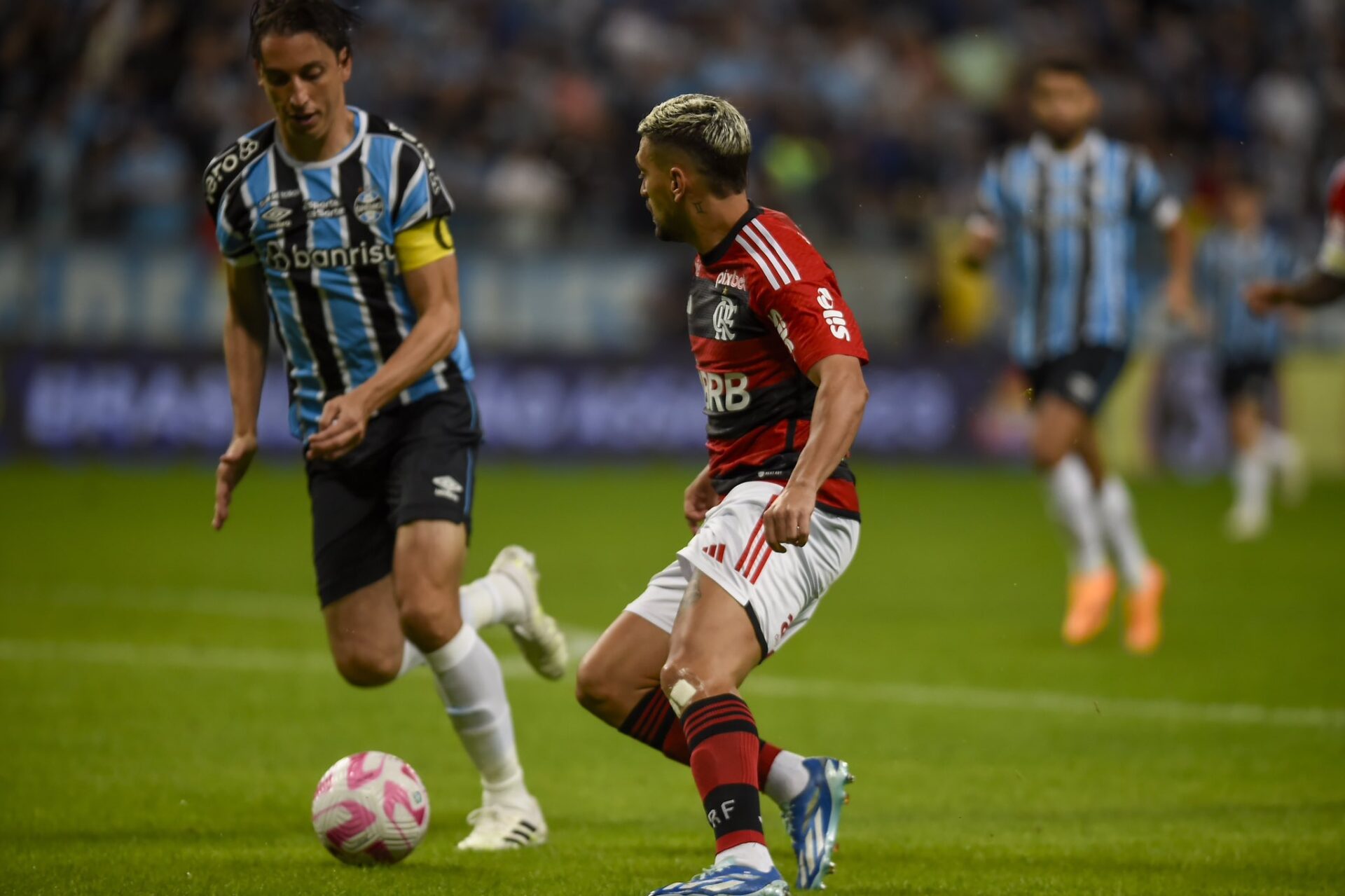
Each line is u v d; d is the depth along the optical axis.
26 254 58.12
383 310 16.77
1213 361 65.88
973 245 30.72
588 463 62.66
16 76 63.16
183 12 65.06
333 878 14.50
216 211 16.84
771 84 74.12
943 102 76.19
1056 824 17.39
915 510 52.66
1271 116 79.62
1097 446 29.70
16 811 17.14
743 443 14.20
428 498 16.30
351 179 16.44
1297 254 66.31
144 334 59.00
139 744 20.75
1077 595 29.77
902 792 19.02
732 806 12.85
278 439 60.88
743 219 13.73
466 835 16.69
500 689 16.33
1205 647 29.66
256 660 27.14
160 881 14.33
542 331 62.84
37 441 58.19
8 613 31.23
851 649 29.31
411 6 71.06
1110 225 29.64
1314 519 51.78
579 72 71.81
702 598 13.45
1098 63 80.06
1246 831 16.98
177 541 42.28
